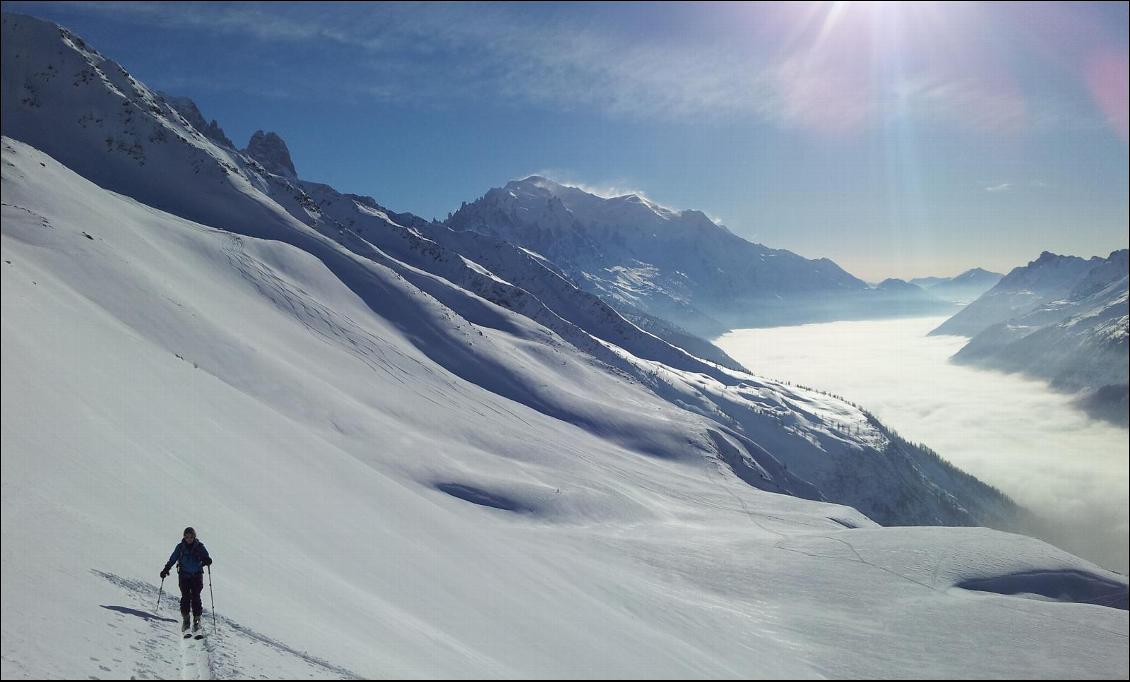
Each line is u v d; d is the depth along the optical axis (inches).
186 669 404.2
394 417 2751.0
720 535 2400.3
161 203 5157.5
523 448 3078.2
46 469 644.1
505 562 1293.1
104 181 5113.2
